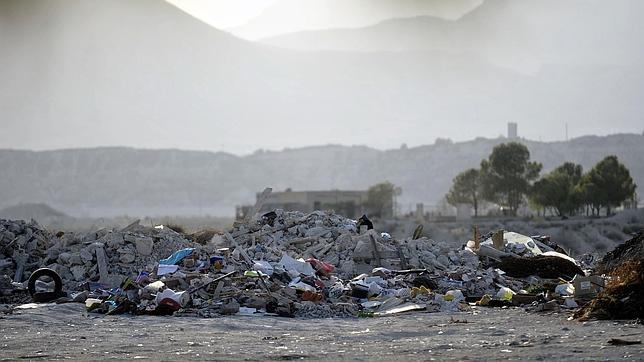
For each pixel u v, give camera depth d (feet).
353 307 246.68
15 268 313.32
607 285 232.32
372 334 194.70
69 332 202.80
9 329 208.95
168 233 318.24
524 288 289.74
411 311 246.06
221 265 280.72
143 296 250.16
